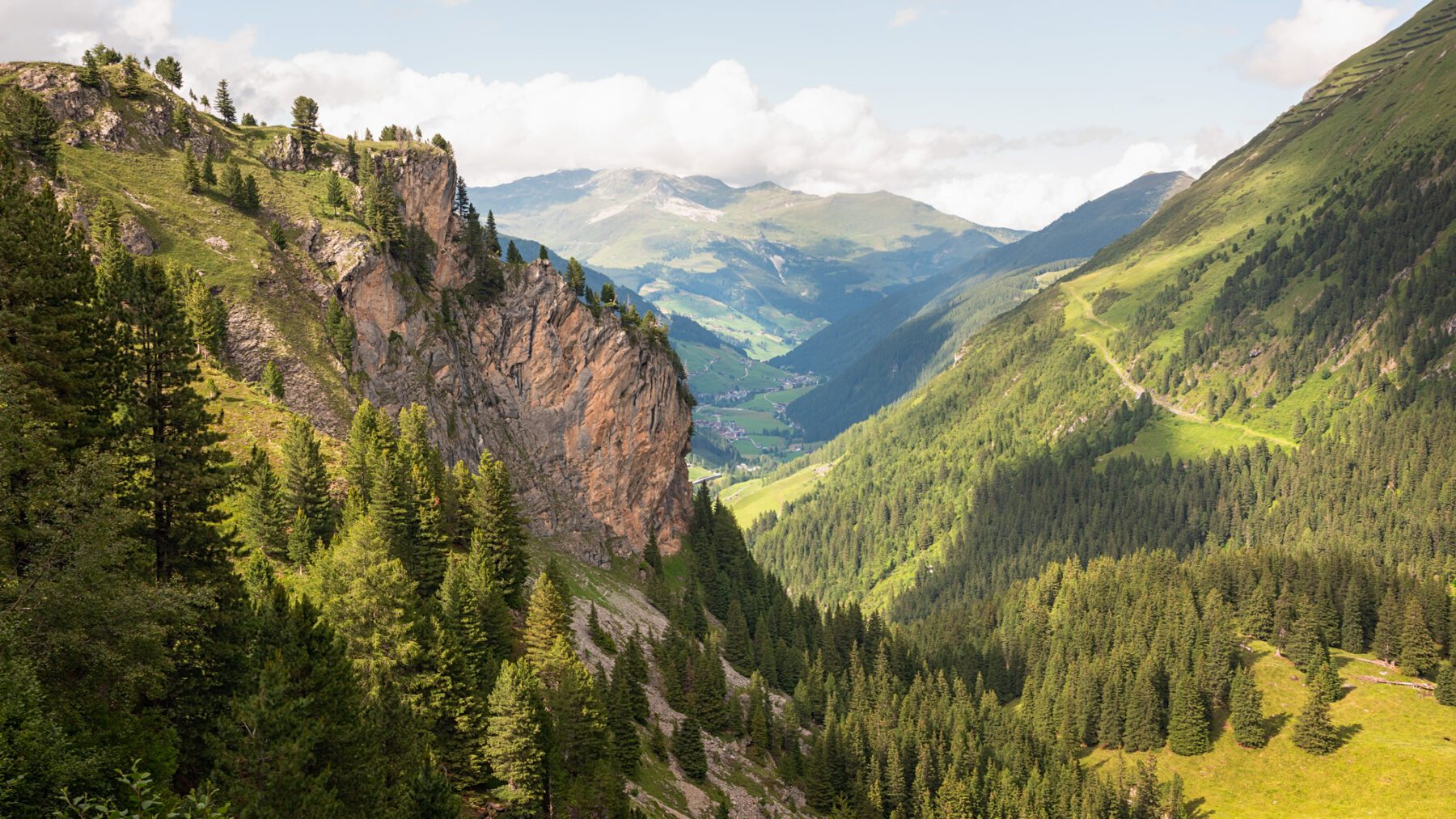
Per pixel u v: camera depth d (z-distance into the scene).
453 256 183.25
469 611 84.31
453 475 117.25
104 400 51.56
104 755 34.81
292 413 119.88
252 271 138.50
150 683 41.72
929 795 153.00
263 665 46.38
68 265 49.62
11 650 33.50
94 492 39.34
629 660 122.50
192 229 140.12
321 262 150.50
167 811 27.59
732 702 144.00
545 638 96.75
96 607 37.84
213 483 54.31
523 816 71.50
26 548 38.88
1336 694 182.75
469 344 175.88
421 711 66.38
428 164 181.62
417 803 53.41
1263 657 196.62
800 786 137.00
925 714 175.25
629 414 198.62
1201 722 177.88
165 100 160.25
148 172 146.38
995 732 183.25
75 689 38.31
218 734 44.34
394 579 68.06
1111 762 183.38
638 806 93.19
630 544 194.62
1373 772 161.50
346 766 47.97
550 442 184.50
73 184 131.38
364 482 103.06
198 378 55.81
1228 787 168.50
